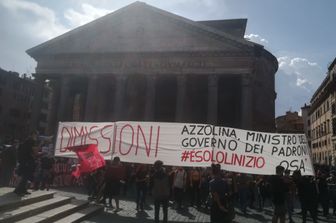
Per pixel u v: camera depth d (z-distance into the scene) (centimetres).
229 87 4788
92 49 4481
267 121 5194
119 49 4384
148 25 4366
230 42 4028
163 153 1290
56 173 2319
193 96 4762
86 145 1370
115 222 1237
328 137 6550
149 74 4216
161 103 4984
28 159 1202
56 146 1459
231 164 1223
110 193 1501
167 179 1180
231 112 4744
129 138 1345
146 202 1903
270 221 1533
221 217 910
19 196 1145
